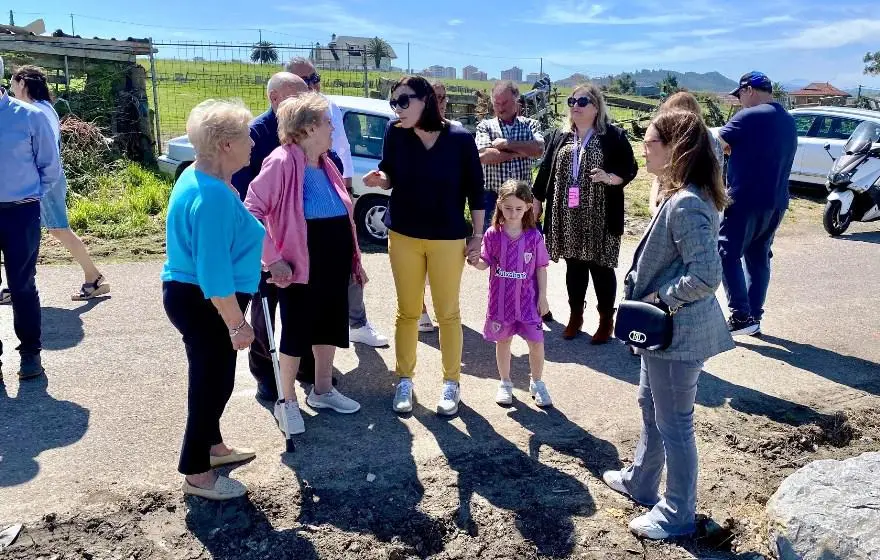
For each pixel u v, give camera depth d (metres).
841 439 4.24
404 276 4.12
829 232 9.77
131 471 3.43
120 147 12.15
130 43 12.40
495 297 4.23
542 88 18.69
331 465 3.58
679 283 2.80
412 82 3.78
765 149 5.18
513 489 3.47
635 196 11.62
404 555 3.00
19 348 4.39
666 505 3.19
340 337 3.98
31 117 4.29
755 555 3.18
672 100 3.91
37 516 3.06
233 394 4.33
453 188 4.00
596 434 4.05
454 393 4.21
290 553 2.95
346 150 5.07
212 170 2.91
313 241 3.76
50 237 7.71
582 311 5.52
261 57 14.11
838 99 37.66
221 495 3.21
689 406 3.06
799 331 5.95
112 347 4.96
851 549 2.89
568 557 3.05
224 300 2.85
